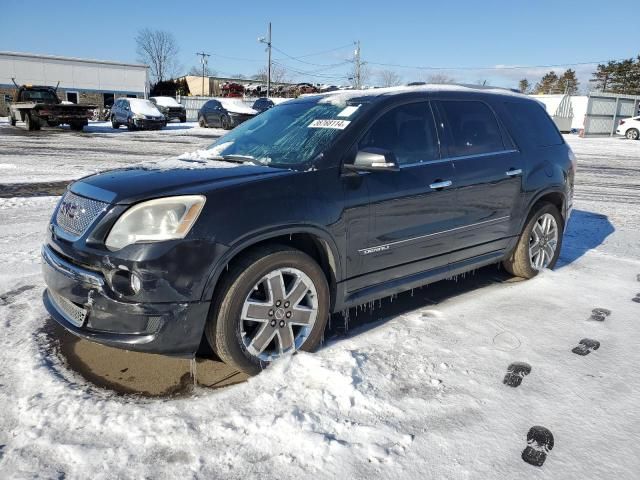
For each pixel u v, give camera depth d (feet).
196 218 8.64
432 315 12.62
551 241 16.02
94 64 142.41
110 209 8.80
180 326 8.61
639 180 39.60
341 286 10.70
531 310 12.97
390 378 9.51
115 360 10.25
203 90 211.82
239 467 7.20
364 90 13.29
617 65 220.84
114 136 70.79
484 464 7.34
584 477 7.12
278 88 181.57
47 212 23.54
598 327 11.94
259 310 9.43
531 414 8.53
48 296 10.57
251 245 9.43
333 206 10.14
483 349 10.75
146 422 8.11
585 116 109.91
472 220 13.05
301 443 7.63
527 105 15.69
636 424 8.32
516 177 14.07
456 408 8.64
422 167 11.87
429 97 12.76
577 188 35.19
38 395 8.86
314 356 9.82
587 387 9.37
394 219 11.23
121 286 8.48
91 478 6.97
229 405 8.60
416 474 7.12
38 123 73.82
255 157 11.37
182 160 11.61
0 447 7.54
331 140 10.77
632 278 15.62
